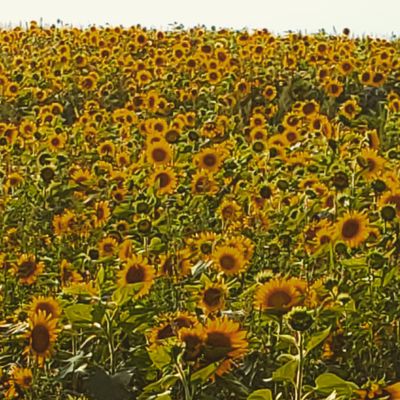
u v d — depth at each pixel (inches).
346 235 245.0
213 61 674.2
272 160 376.5
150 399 154.0
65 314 186.7
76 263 266.5
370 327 226.7
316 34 970.1
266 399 154.3
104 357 191.6
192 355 148.2
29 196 352.5
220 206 315.0
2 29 1013.8
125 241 251.6
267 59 768.3
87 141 486.6
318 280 230.8
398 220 255.8
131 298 189.6
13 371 189.9
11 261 269.0
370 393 153.9
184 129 489.4
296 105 559.5
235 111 624.4
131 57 754.2
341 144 396.2
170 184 314.8
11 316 223.9
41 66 760.3
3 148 441.1
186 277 245.1
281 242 277.4
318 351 219.5
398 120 490.3
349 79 700.0
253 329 208.7
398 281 244.8
